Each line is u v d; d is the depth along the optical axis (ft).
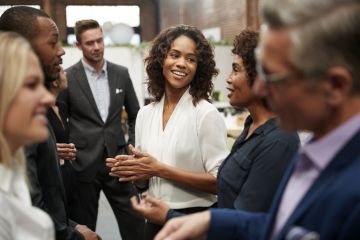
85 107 10.48
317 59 2.32
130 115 11.40
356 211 2.19
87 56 10.85
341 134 2.44
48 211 4.93
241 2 25.76
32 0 29.22
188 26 6.44
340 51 2.30
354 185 2.25
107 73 11.09
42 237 3.32
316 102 2.42
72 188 9.62
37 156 4.75
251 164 4.55
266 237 2.95
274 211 2.95
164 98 6.49
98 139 10.47
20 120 3.11
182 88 6.23
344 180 2.31
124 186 10.21
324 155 2.52
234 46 4.93
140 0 35.29
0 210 3.08
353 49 2.30
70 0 31.68
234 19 26.86
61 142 7.48
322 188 2.43
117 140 10.77
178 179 5.99
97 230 13.15
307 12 2.34
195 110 6.11
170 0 35.12
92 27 10.87
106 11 33.65
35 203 4.48
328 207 2.33
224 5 28.12
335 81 2.35
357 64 2.31
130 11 35.17
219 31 28.96
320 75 2.35
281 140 4.35
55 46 5.15
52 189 4.98
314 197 2.44
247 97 4.72
